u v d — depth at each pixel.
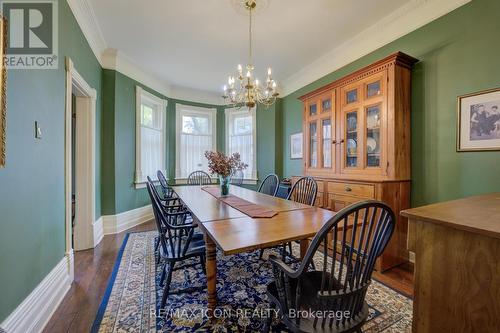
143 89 3.93
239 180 4.77
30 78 1.44
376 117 2.39
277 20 2.53
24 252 1.33
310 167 3.20
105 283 1.97
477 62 1.93
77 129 2.77
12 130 1.24
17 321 1.23
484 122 1.89
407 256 2.34
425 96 2.26
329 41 2.97
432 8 2.21
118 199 3.42
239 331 1.40
